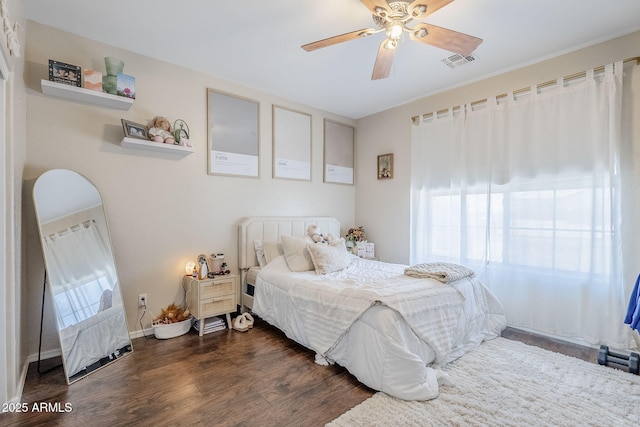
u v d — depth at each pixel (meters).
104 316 2.36
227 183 3.37
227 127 3.35
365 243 4.15
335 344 2.19
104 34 2.50
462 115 3.37
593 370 2.16
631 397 1.84
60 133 2.41
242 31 2.46
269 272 3.04
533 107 2.89
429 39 2.02
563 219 2.71
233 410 1.75
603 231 2.50
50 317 2.36
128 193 2.73
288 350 2.54
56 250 2.15
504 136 3.07
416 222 3.81
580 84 2.62
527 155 2.92
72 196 2.33
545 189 2.81
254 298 3.11
